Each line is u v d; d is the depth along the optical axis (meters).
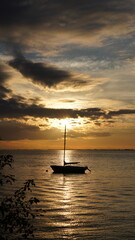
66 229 24.02
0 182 7.72
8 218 7.46
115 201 37.94
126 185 58.12
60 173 85.31
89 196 42.56
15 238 20.67
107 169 107.38
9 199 7.81
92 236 22.31
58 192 46.75
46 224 25.44
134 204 35.56
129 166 125.38
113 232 23.28
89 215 29.22
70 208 32.75
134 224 25.64
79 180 68.50
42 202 36.38
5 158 7.87
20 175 80.75
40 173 88.00
